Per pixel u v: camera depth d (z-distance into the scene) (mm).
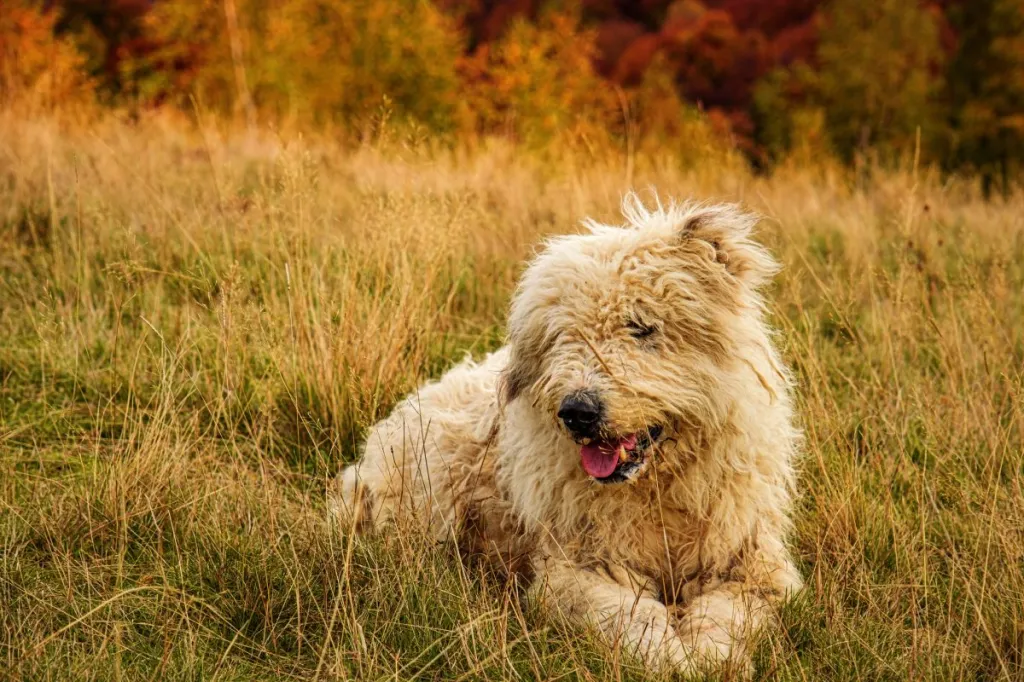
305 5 19906
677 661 3479
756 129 26000
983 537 4211
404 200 6871
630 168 9461
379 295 5941
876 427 5344
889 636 3719
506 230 8047
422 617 3705
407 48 18703
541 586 3961
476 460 4551
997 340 5840
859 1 30078
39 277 7145
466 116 16953
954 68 28578
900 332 6020
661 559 4168
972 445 5051
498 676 3430
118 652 3264
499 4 27656
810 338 5617
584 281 3979
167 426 4742
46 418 5473
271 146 12281
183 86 19703
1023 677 3473
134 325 6625
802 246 8523
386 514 4609
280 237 6578
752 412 4043
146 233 7656
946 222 10227
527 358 4113
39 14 18422
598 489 4070
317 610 3797
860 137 27234
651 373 3799
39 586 3818
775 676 3412
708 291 4031
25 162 9188
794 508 4773
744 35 33594
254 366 5906
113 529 4262
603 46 33812
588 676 3291
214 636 3648
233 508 4391
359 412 5445
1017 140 26609
